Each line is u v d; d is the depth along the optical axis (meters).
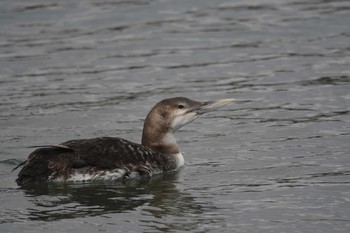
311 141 15.54
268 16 24.00
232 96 18.27
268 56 20.84
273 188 13.21
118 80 19.42
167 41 22.25
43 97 18.34
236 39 22.22
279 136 15.92
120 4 25.53
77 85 19.12
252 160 14.67
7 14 24.59
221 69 20.05
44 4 25.50
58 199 12.75
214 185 13.45
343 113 17.05
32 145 15.44
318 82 18.98
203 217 12.05
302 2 25.30
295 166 14.25
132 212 12.26
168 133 14.45
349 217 11.93
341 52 20.88
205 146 15.55
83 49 21.66
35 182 13.25
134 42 22.20
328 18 23.53
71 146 13.49
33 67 20.41
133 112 17.42
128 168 13.66
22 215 12.12
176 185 13.48
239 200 12.71
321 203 12.50
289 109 17.45
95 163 13.42
